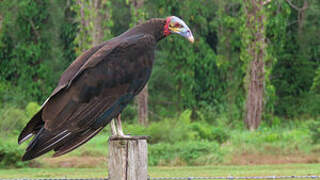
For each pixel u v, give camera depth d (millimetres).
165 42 29859
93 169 11570
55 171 11258
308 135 14781
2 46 27500
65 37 30453
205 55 29672
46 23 28984
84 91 4363
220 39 30375
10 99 24828
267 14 19844
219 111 26094
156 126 14438
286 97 29703
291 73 30062
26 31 28281
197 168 11891
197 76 29906
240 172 11203
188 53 29391
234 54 29203
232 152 13383
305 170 11367
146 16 21922
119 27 32406
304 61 29828
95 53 4609
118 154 4043
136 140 4055
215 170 11508
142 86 4711
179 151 12859
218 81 29797
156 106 30406
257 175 10695
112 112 4441
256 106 19953
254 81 19938
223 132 15969
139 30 5016
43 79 28203
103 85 4461
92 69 4480
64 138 4148
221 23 29844
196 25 30609
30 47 28031
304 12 29344
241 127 20781
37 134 4105
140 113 22641
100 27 19406
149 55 4773
